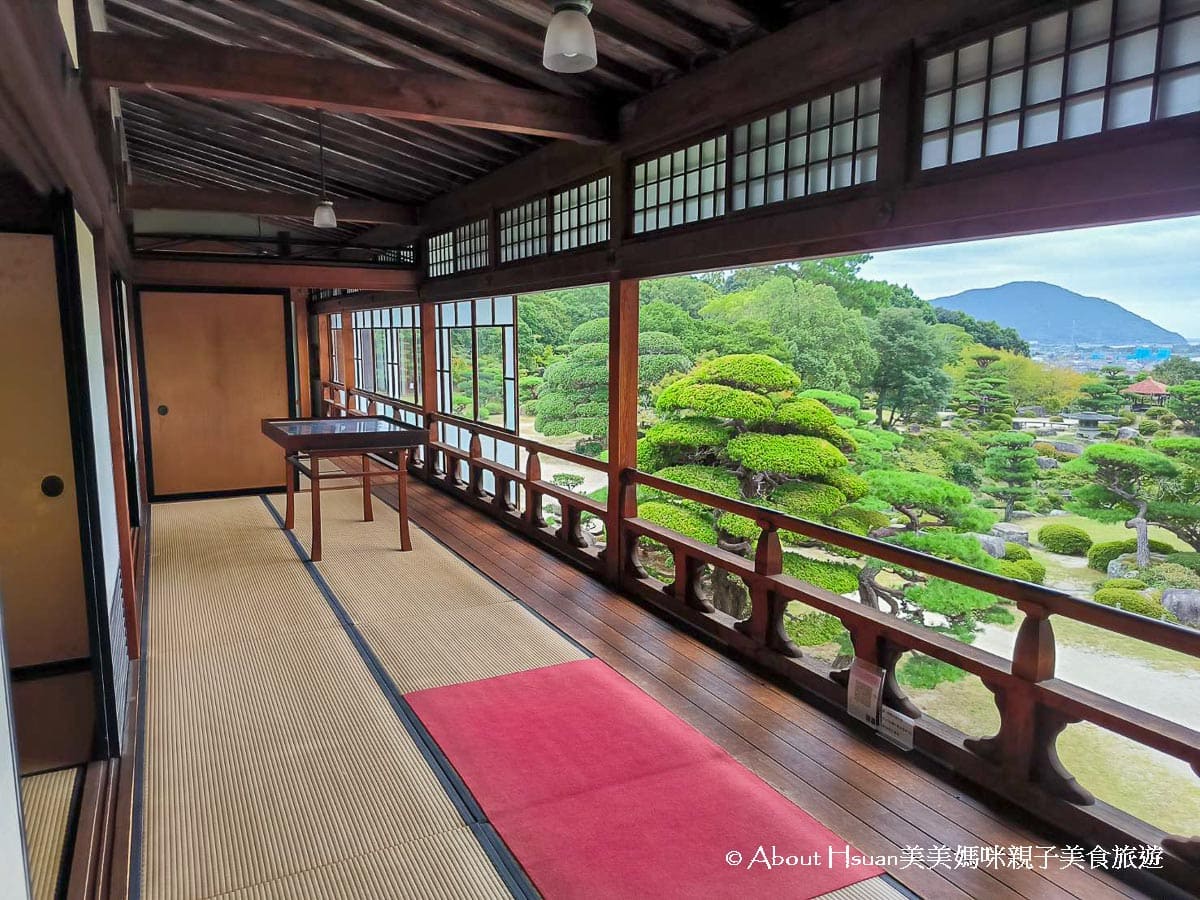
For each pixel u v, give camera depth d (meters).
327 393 13.43
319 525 5.24
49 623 2.66
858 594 7.66
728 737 2.90
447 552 5.47
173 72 3.24
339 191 7.38
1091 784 5.05
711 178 3.67
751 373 8.55
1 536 2.60
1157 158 1.99
